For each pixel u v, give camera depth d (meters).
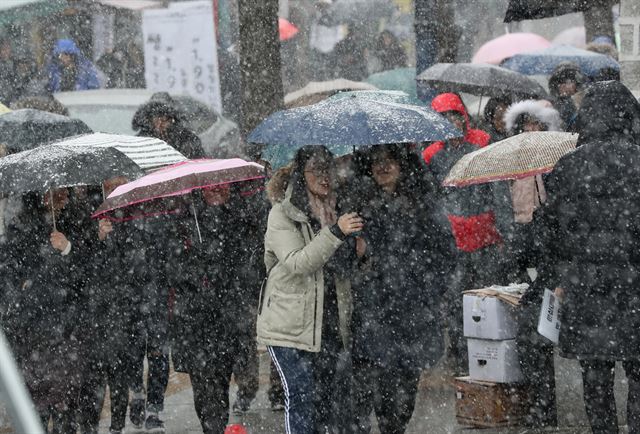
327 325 16.73
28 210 18.27
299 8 45.97
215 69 30.30
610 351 15.83
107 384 22.36
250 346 20.39
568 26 54.50
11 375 7.80
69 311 18.22
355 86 32.62
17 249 18.16
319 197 16.55
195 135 24.66
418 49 33.28
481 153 19.64
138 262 19.64
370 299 17.02
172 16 30.23
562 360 24.67
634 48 26.38
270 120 17.47
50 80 37.78
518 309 17.86
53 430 18.88
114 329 19.09
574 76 27.25
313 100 30.17
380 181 17.17
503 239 22.42
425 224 17.19
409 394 17.44
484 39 52.81
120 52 42.12
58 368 17.98
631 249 15.84
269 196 16.73
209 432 19.19
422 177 17.30
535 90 29.80
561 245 16.30
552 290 16.89
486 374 19.64
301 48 45.75
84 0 40.72
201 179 17.83
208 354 19.23
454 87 29.58
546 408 19.41
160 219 19.45
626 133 16.09
